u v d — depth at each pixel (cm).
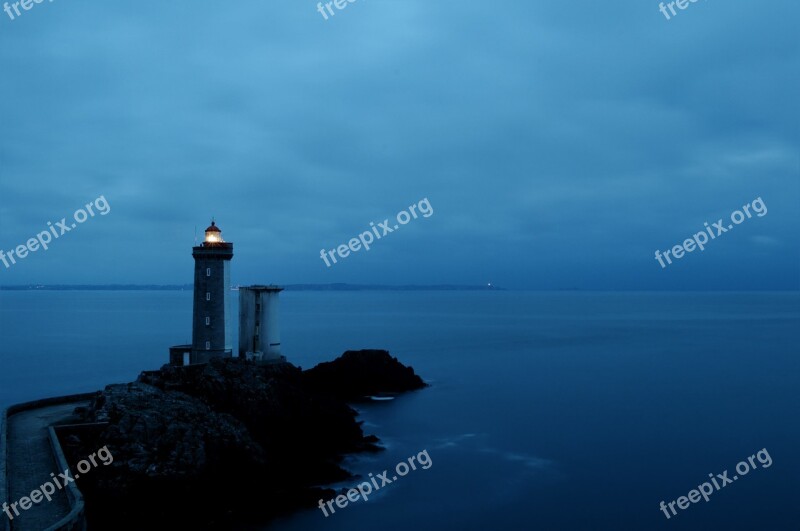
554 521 3606
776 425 5619
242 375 4706
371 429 5488
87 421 3722
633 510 3759
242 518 3503
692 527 3528
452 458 4681
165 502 3325
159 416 3625
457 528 3512
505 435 5316
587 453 4822
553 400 6756
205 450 3584
